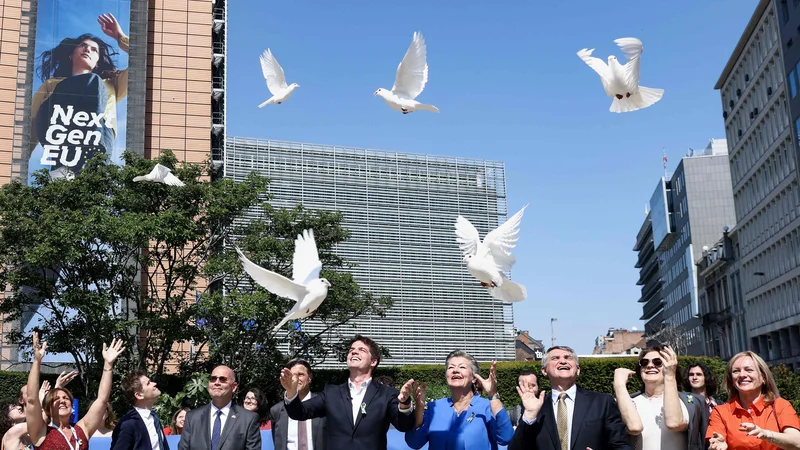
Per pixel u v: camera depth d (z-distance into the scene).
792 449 7.28
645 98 10.20
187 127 55.16
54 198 30.14
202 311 29.42
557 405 8.13
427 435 8.62
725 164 106.44
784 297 68.25
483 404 8.56
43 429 9.27
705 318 96.31
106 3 52.53
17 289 29.95
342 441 8.45
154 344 31.00
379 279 63.09
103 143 50.00
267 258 30.45
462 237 10.45
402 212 65.88
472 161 70.38
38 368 9.30
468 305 65.50
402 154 67.81
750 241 78.00
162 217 28.94
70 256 27.28
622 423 7.98
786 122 64.56
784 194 66.81
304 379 10.53
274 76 12.27
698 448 8.37
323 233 34.34
